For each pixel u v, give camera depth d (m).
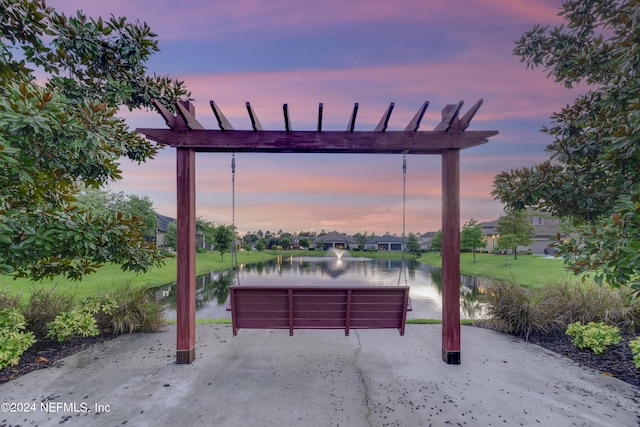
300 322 3.74
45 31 4.30
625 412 2.46
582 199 4.36
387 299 3.72
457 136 3.46
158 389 2.83
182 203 3.50
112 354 3.75
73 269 4.34
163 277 15.62
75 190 4.52
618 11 4.46
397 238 74.06
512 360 3.59
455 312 3.49
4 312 3.72
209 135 3.46
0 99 2.79
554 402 2.62
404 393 2.77
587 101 4.56
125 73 5.42
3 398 2.65
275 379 3.06
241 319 3.76
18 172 2.96
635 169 3.61
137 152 5.54
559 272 15.56
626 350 3.82
